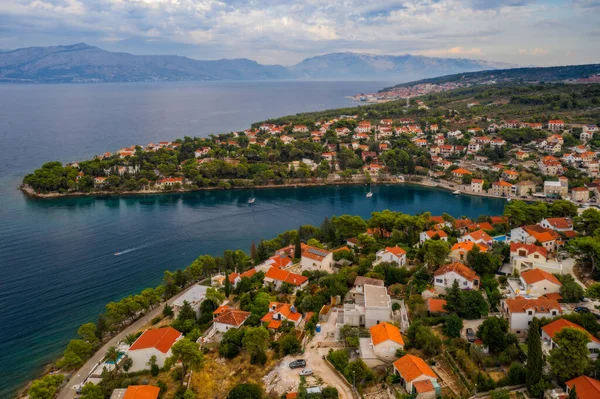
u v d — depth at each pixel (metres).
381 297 116.06
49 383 100.25
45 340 130.38
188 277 158.75
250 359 102.75
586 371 80.56
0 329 135.50
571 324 94.06
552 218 178.88
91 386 94.00
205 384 95.38
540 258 132.88
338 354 97.56
